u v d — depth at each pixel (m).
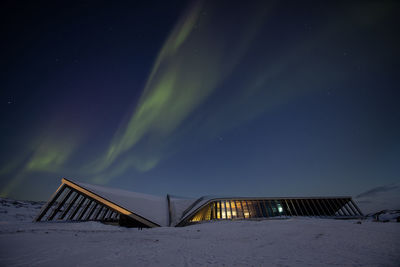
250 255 7.09
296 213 43.09
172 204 36.75
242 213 41.47
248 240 11.00
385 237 9.94
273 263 5.84
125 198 30.31
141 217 25.78
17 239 11.13
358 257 6.14
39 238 11.77
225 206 42.25
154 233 15.66
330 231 13.05
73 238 12.17
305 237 11.06
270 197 43.66
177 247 9.14
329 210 44.69
